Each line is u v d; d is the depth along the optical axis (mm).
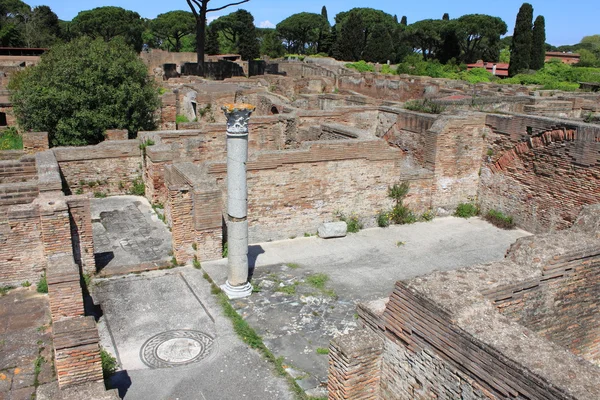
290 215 16828
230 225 12664
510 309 7039
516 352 5500
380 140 17375
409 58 68188
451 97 27531
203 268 14250
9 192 14188
